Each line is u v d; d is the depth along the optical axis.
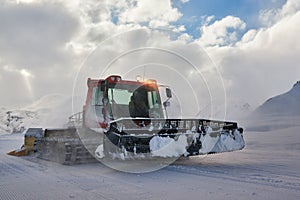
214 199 3.49
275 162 6.50
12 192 4.11
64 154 6.75
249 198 3.49
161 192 3.89
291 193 3.68
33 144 9.78
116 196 3.71
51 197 3.77
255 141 12.03
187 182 4.52
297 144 10.07
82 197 3.71
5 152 12.39
